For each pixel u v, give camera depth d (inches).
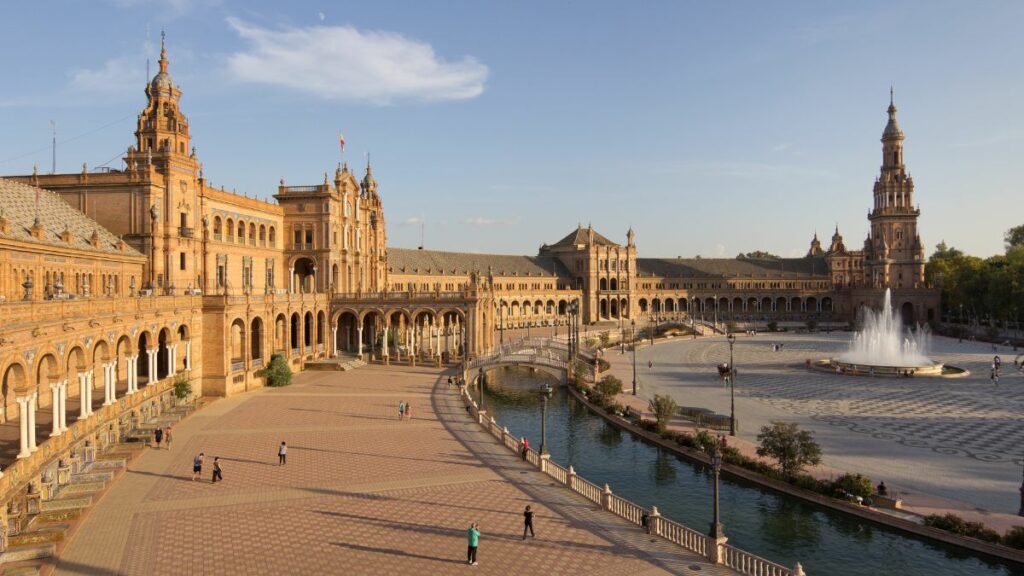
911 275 7559.1
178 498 1589.6
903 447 2175.2
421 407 2716.5
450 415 2564.0
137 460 1902.1
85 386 1831.9
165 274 3085.6
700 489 1899.6
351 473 1800.0
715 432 2413.9
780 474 1847.9
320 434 2240.4
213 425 2359.7
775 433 1865.2
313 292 4116.6
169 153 3110.2
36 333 1521.9
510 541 1337.4
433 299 4111.7
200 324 2906.0
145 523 1425.9
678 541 1326.3
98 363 2450.8
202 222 3395.7
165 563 1228.5
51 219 2475.4
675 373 3964.1
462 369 3560.5
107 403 2000.5
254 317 3260.3
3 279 1956.2
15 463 1401.3
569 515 1491.1
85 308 1828.2
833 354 4933.6
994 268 6471.5
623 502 1481.3
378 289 5319.9
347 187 4569.4
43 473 1519.4
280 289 4249.5
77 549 1285.7
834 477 1843.0
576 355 4281.5
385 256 5492.1
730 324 6815.9
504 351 4318.4
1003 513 1585.9
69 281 2345.0
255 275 3951.8
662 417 2455.7
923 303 7273.6
